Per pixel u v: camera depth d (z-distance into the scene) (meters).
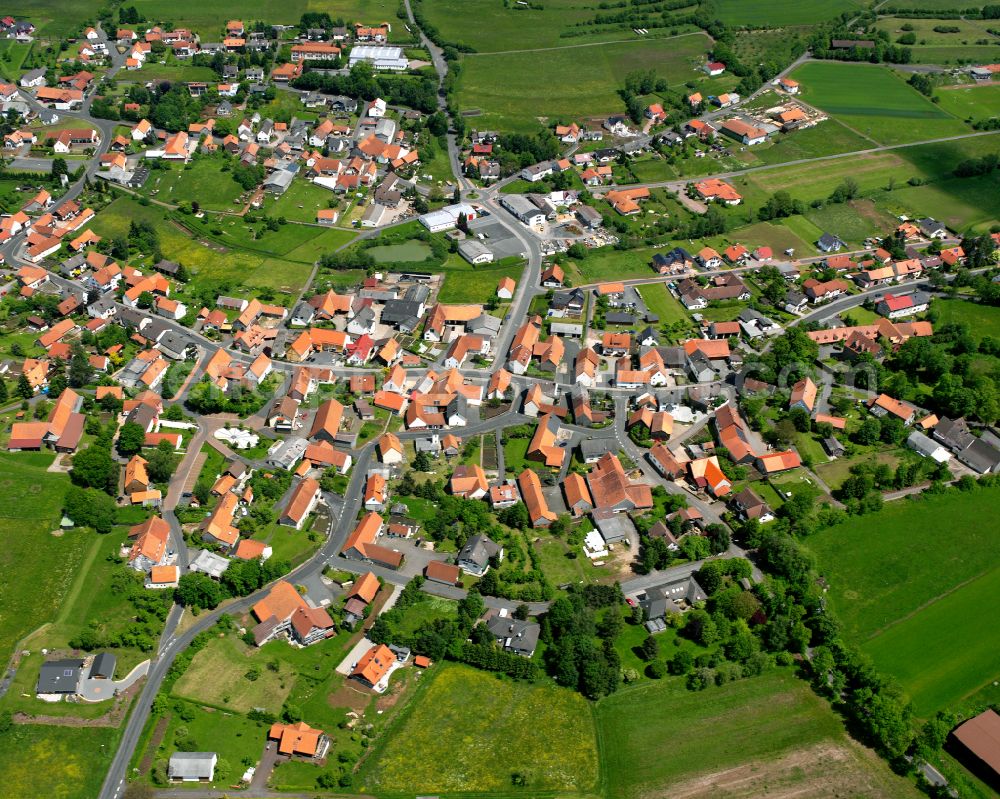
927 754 163.25
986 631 188.38
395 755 164.75
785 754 165.25
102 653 177.75
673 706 173.75
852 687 177.00
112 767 160.62
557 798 158.75
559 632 184.00
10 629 183.62
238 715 169.38
